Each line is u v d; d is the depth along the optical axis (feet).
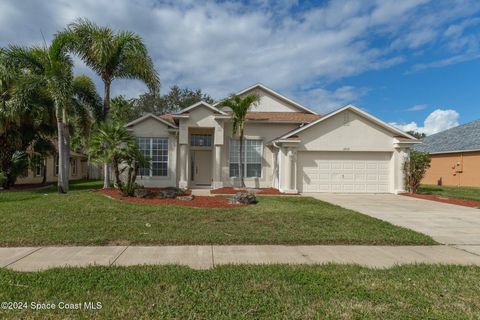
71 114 55.36
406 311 12.78
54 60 48.75
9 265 17.62
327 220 30.01
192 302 13.21
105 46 50.98
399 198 51.16
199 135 67.15
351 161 58.75
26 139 60.03
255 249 21.43
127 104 62.18
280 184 57.11
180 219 29.48
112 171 60.70
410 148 59.21
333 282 15.51
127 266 17.51
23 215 30.07
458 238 25.16
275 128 64.85
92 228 25.50
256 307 12.87
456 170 85.56
